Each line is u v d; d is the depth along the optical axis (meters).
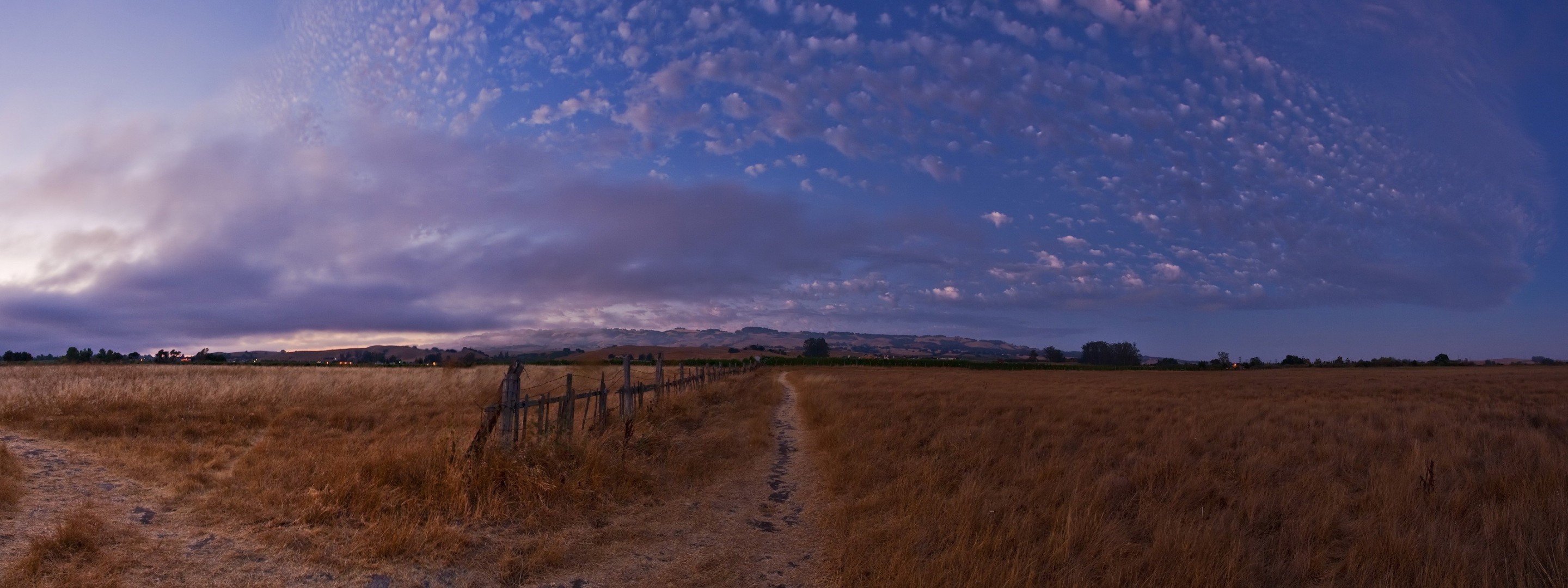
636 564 6.39
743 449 12.61
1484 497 8.23
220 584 5.18
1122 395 27.27
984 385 35.16
